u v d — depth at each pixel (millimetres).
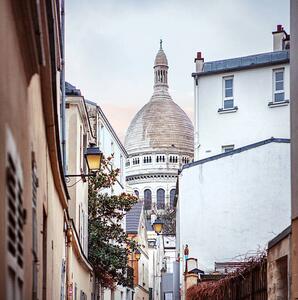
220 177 37250
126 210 35406
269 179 36750
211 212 37000
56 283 15523
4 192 5234
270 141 36969
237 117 46719
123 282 38094
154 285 77938
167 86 172875
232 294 22047
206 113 47344
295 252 12539
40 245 10039
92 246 34094
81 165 27547
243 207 36812
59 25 16625
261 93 46594
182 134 162875
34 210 8352
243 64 47375
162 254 82500
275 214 36469
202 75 47625
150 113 165000
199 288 26859
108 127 48281
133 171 159500
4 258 5168
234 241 36594
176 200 44438
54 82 10898
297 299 12273
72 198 25141
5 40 5582
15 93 6207
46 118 10945
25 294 7105
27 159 7312
